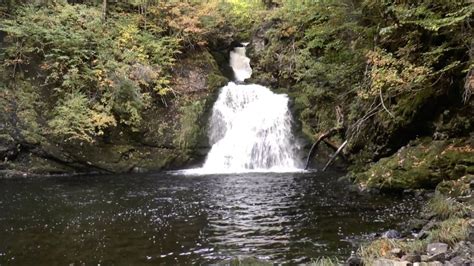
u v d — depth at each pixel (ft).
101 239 25.64
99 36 58.03
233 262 20.95
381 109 42.19
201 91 62.59
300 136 57.31
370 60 35.70
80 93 53.31
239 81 73.00
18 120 51.03
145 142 55.52
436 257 17.35
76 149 52.26
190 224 28.76
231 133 60.29
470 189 28.76
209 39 74.18
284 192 38.93
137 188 42.01
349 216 29.60
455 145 35.17
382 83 34.71
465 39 32.27
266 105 61.26
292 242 24.54
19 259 22.39
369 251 20.24
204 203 34.94
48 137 51.72
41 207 33.91
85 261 22.07
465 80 33.04
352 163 50.34
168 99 59.82
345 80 48.80
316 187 40.91
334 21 44.57
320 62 52.95
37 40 53.98
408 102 39.99
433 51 31.94
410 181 34.94
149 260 22.15
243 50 79.25
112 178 48.65
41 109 52.75
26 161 50.88
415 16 33.94
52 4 59.26
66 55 54.54
